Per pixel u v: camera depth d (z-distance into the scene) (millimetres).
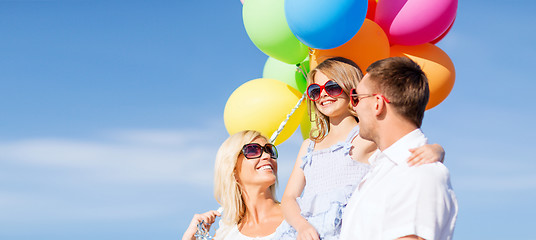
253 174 3236
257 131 3367
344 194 2434
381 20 3207
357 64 3020
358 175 2492
